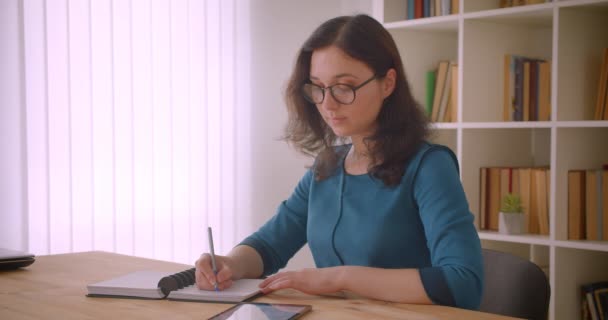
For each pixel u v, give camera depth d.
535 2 2.79
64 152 2.92
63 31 2.89
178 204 3.34
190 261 3.40
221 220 3.53
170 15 3.26
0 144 2.74
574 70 2.64
